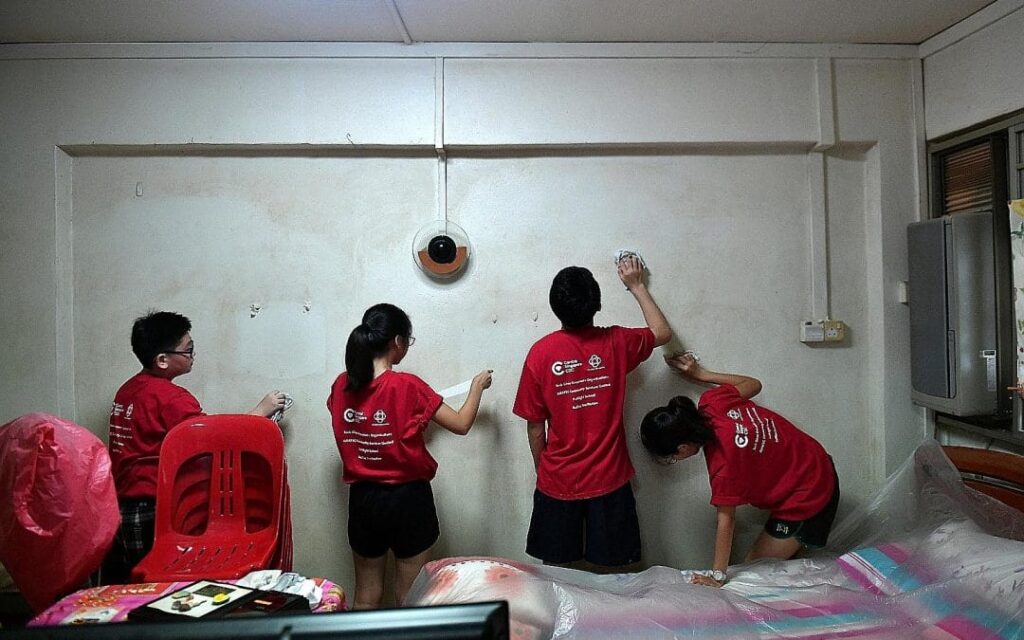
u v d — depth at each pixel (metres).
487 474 2.69
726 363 2.73
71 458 1.70
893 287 2.72
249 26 2.46
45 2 2.28
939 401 2.49
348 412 2.29
